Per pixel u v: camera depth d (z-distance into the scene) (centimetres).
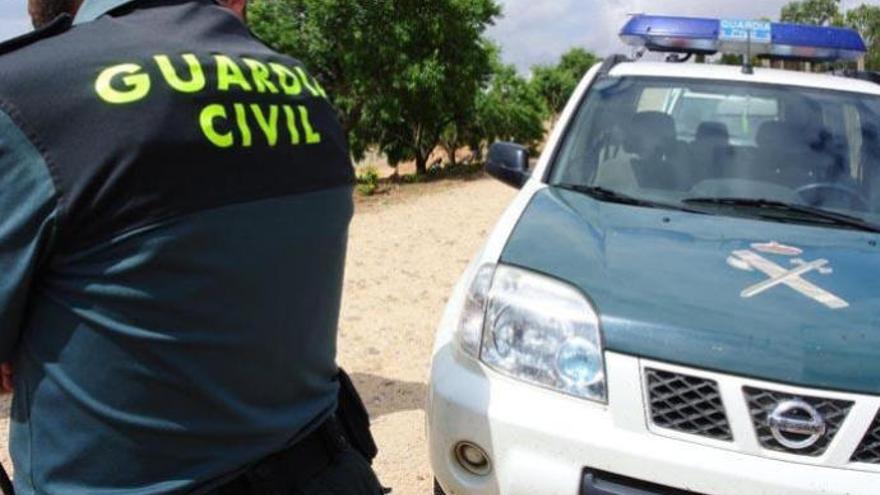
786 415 201
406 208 1142
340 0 1474
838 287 237
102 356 115
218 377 123
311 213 136
